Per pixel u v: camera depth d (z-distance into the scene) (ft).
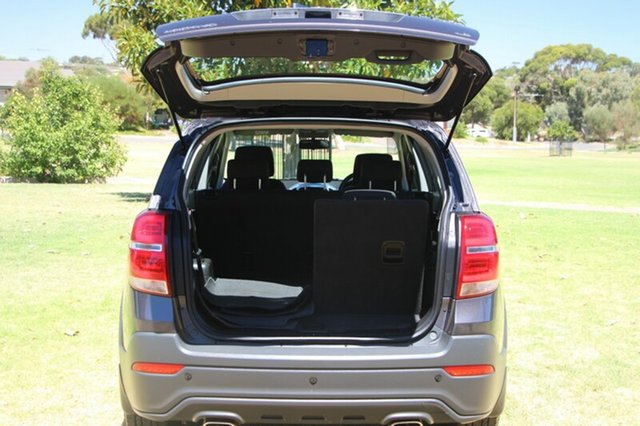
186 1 38.37
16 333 16.98
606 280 23.59
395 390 9.14
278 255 13.00
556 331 17.83
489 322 9.46
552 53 404.77
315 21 8.75
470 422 9.74
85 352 15.79
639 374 14.90
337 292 10.53
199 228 12.91
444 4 36.83
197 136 10.91
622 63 415.03
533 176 89.71
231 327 9.77
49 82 63.72
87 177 63.93
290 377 9.08
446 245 9.58
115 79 215.51
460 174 10.39
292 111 12.03
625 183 77.56
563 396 13.74
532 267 25.79
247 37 9.58
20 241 29.19
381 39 9.45
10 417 12.45
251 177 15.30
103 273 23.41
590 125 326.85
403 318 10.48
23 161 61.98
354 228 10.33
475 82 10.64
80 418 12.48
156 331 9.32
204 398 9.20
